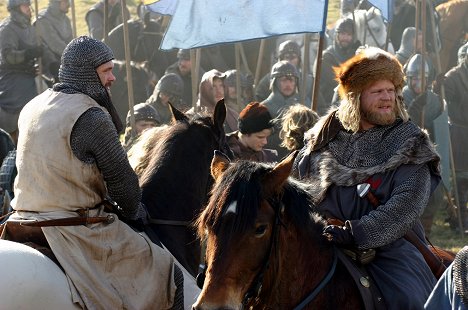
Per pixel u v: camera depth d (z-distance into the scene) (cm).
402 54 1691
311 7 895
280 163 486
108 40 1603
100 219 564
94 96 569
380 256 537
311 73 1588
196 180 641
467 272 462
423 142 532
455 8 1866
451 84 1448
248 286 473
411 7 1803
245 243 468
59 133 550
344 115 545
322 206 545
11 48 1381
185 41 939
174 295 587
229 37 923
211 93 1212
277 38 1681
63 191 555
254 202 471
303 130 772
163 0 1287
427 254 555
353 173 536
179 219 631
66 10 1591
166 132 654
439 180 536
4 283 503
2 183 825
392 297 516
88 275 550
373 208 536
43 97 566
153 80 1522
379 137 541
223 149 657
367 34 1805
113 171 558
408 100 1386
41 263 529
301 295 509
